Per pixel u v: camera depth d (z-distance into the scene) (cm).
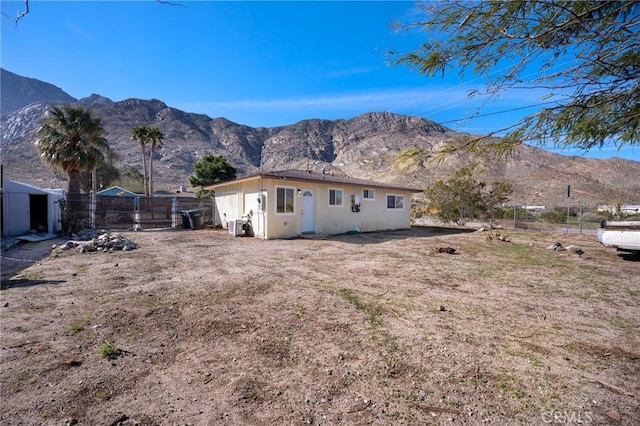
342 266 842
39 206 1534
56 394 269
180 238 1426
